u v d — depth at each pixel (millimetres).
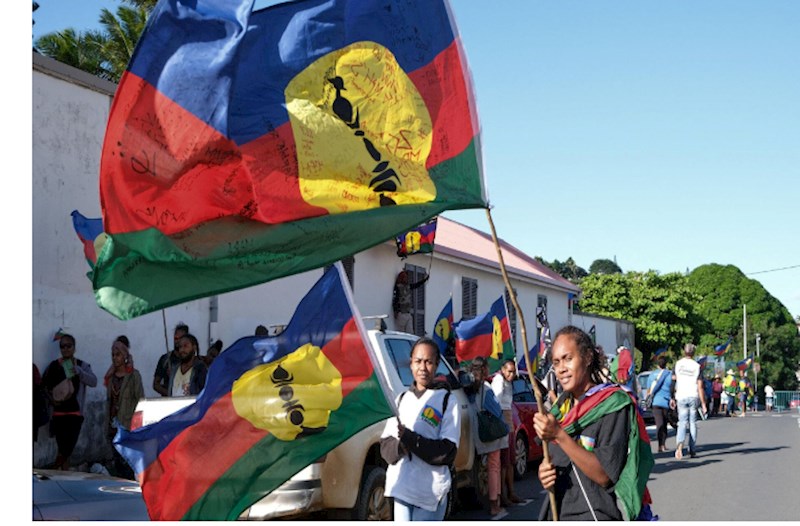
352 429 5035
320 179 4250
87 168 11609
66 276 11156
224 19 3887
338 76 4391
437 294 20859
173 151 3861
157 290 3803
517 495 11133
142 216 3795
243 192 4039
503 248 29484
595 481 3873
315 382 5047
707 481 12398
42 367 10695
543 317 14578
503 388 10438
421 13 4555
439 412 5254
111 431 10430
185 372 9484
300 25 4336
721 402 35969
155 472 4770
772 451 16625
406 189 4410
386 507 7605
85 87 11609
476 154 4434
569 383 4078
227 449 4883
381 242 4266
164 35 3809
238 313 13898
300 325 5113
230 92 3936
